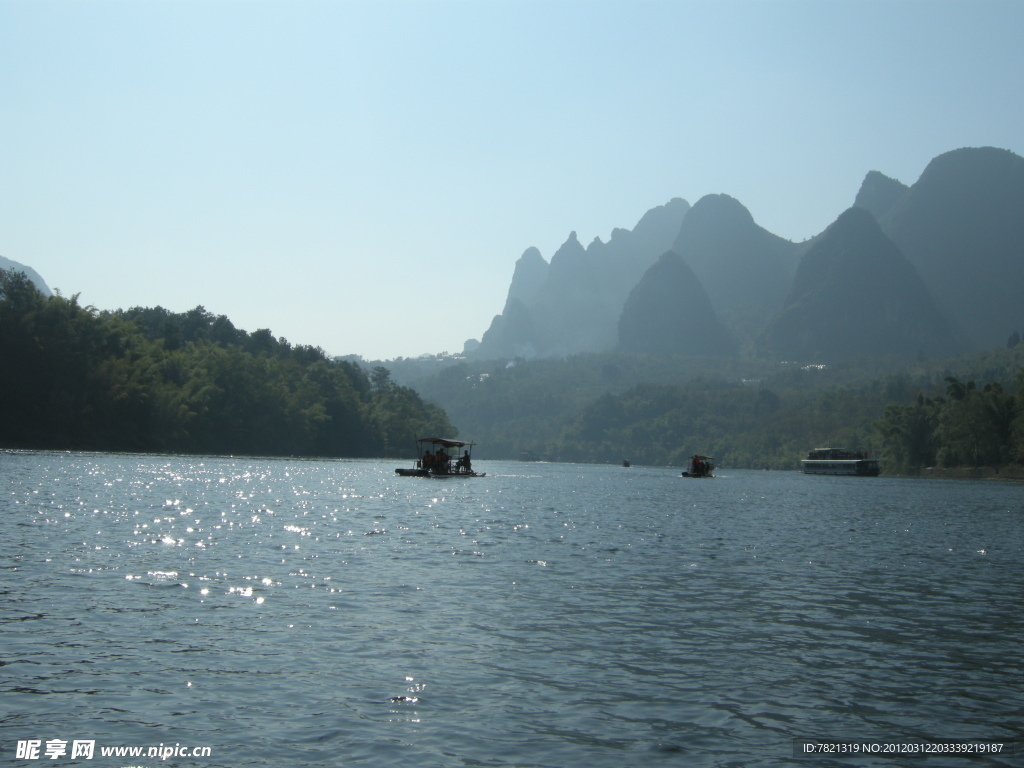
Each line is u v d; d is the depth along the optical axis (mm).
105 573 26328
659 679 17453
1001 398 154750
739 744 14234
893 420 179750
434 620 21625
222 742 13570
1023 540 47000
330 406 192750
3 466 77250
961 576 32250
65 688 15695
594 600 25000
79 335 123438
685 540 42281
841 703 16359
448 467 113438
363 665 17609
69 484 61031
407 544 36469
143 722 14281
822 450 185500
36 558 28500
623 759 13477
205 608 22031
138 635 19266
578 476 151000
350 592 24734
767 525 52719
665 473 194125
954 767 13555
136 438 129125
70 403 117125
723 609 24312
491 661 18250
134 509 46219
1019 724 15453
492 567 30594
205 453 146125
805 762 13609
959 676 18219
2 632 18984
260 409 159750
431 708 15320
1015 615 24562
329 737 13875
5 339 111625
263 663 17516
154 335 194500
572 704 15797
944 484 136375
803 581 29797
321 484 80812
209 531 38250
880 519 60312
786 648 20125
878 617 23828
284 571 27938
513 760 13281
